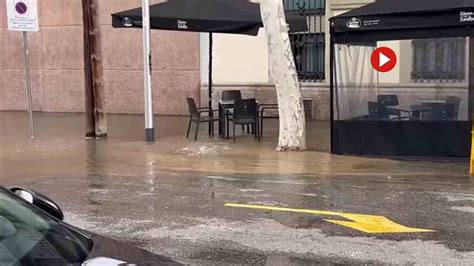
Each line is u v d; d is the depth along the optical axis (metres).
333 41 10.88
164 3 13.27
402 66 12.74
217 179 9.21
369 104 11.09
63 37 19.88
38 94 20.55
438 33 9.98
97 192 8.34
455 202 7.51
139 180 9.22
